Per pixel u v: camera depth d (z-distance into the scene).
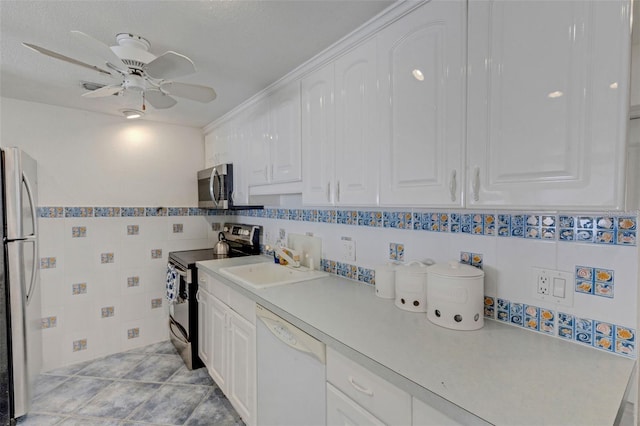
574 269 1.01
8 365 1.85
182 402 2.09
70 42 1.50
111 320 2.76
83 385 2.28
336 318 1.23
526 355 0.93
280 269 2.17
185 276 2.47
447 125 1.03
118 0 1.19
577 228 1.00
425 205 1.10
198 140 3.21
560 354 0.94
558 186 0.79
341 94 1.47
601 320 0.96
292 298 1.49
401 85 1.18
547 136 0.81
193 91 1.64
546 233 1.07
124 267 2.81
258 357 1.57
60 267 2.53
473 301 1.12
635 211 0.89
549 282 1.06
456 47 1.00
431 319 1.20
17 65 1.75
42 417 1.93
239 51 1.58
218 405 2.06
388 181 1.24
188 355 2.48
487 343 1.02
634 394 0.86
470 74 0.96
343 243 1.89
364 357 0.93
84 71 1.83
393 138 1.22
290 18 1.30
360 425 0.96
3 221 1.83
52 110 2.49
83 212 2.62
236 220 3.27
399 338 1.05
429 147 1.09
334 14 1.27
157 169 2.98
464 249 1.30
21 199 1.89
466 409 0.69
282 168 1.91
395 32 1.21
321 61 1.58
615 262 0.93
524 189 0.85
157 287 2.97
